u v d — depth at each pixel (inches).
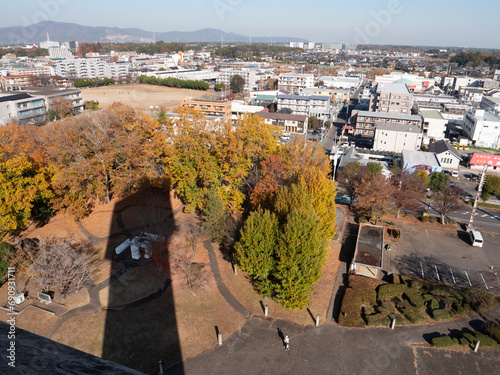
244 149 1825.8
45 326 1187.3
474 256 1727.4
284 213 1462.8
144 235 1599.4
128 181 1888.5
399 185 2178.9
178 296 1344.7
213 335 1198.9
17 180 1515.7
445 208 2025.1
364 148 3779.5
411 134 3528.5
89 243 1635.1
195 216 1887.3
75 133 1865.2
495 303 1365.7
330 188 1652.3
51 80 6889.8
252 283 1446.9
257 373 1065.5
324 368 1087.6
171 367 1075.9
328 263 1640.0
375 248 1651.1
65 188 1755.7
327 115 5036.9
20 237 1625.2
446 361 1117.1
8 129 2247.8
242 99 6294.3
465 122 4392.2
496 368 1093.8
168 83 7308.1
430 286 1449.3
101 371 159.5
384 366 1097.4
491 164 3196.4
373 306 1348.4
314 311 1326.3
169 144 1946.4
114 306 1285.7
